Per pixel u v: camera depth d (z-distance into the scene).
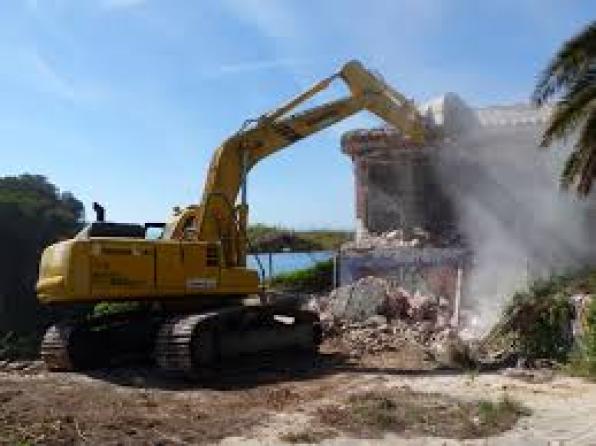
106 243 16.20
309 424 12.04
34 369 18.00
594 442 10.84
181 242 16.91
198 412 12.94
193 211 18.08
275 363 17.69
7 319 53.94
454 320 21.20
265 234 27.11
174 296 16.81
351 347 19.69
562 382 14.99
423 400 13.39
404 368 17.02
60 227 59.66
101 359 17.39
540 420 12.06
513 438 11.13
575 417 12.20
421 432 11.52
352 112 19.30
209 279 17.06
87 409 13.04
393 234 25.38
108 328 17.53
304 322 18.56
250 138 18.41
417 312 21.53
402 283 24.02
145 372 16.69
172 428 11.84
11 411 12.66
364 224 26.38
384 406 12.88
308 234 32.78
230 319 16.70
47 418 12.12
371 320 21.17
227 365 16.62
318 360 18.23
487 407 12.63
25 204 57.59
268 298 19.25
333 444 11.01
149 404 13.51
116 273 16.19
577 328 16.89
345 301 21.81
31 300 55.22
